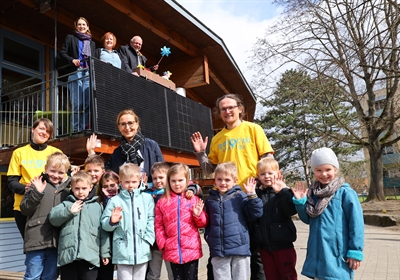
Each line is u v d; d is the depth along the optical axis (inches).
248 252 122.0
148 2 257.9
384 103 624.4
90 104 194.5
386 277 202.7
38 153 154.0
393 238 381.1
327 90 560.1
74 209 122.0
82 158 224.8
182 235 124.6
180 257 122.6
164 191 133.6
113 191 137.3
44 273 127.3
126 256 122.2
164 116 260.4
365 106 861.2
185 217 126.5
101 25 301.0
